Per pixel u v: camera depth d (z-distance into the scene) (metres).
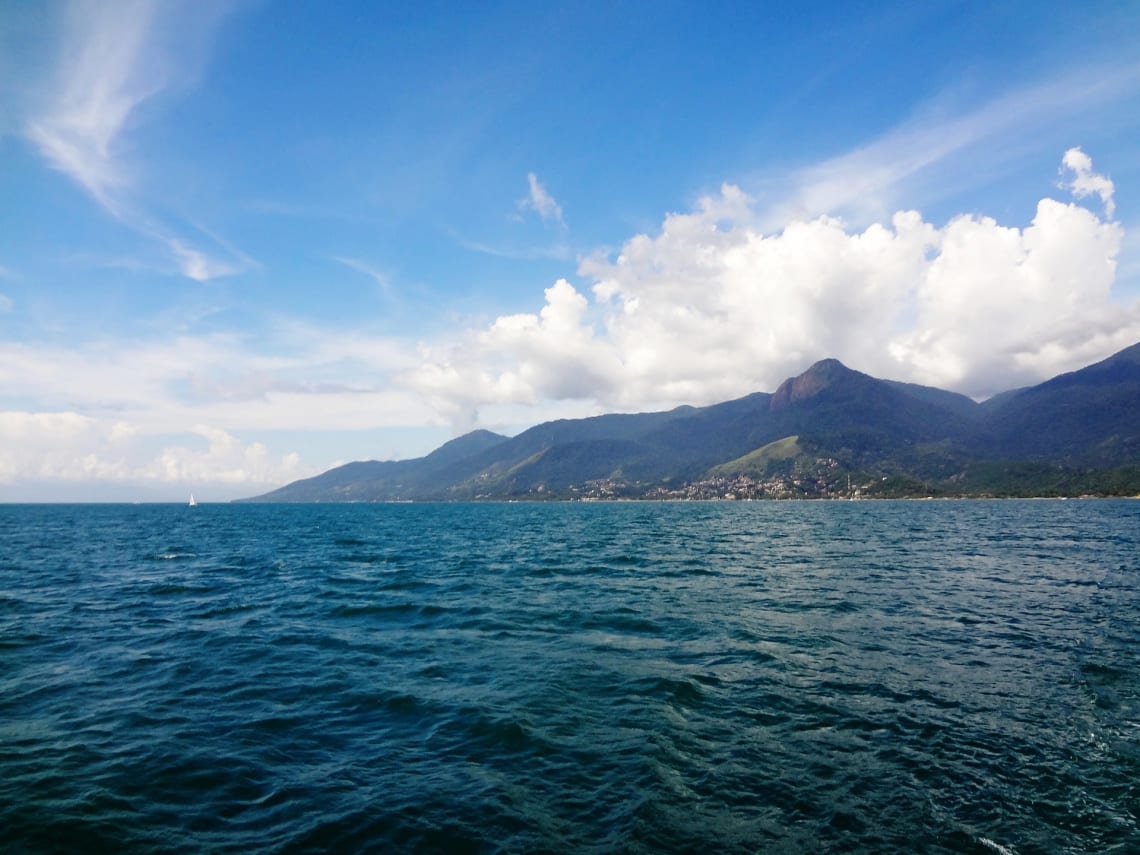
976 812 10.05
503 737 13.31
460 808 10.35
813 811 10.12
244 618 26.94
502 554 57.12
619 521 131.00
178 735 13.61
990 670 17.66
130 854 8.99
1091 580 35.28
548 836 9.49
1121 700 15.07
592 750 12.62
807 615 25.84
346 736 13.53
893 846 9.15
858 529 90.75
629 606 28.52
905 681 16.75
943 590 32.09
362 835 9.53
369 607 29.23
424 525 122.50
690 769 11.67
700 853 9.02
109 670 18.78
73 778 11.42
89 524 127.38
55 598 32.56
